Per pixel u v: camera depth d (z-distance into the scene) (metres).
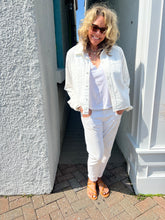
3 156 1.82
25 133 1.74
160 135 1.84
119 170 2.42
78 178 2.27
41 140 1.78
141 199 1.93
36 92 1.61
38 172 1.90
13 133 1.74
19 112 1.67
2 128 1.71
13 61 1.52
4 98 1.61
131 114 2.14
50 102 2.02
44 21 1.79
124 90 1.62
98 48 1.55
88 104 1.54
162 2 1.47
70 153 2.90
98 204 1.88
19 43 1.48
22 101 1.63
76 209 1.82
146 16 1.60
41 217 1.74
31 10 1.39
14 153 1.81
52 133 2.12
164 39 1.56
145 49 1.63
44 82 1.72
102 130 1.70
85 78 1.51
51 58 2.13
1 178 1.91
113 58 1.50
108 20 1.38
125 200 1.92
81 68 1.51
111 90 1.53
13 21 1.42
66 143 3.29
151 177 1.94
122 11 2.49
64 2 3.60
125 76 1.65
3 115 1.67
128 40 2.21
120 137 2.92
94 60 1.53
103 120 1.65
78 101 1.65
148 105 1.74
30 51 1.50
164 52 1.60
